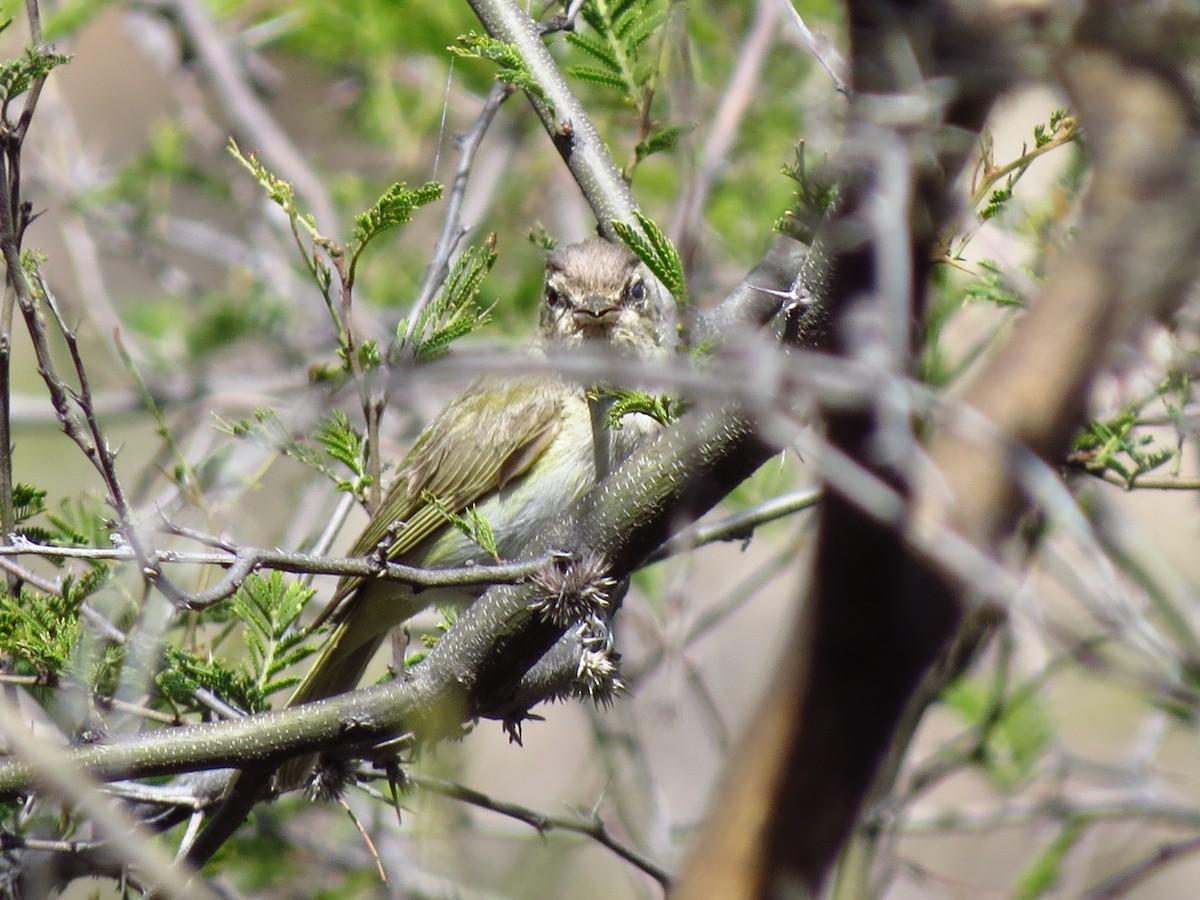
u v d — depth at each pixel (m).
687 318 7.65
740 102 10.94
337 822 11.59
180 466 10.00
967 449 4.66
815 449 5.08
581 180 9.43
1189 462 10.66
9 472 7.85
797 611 4.64
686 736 12.97
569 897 13.77
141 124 19.28
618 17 9.49
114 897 11.46
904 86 5.03
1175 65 4.68
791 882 4.30
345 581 9.38
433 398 13.02
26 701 9.80
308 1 14.02
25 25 13.70
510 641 7.31
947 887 12.44
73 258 13.59
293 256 14.26
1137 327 4.58
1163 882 14.05
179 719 8.18
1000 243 8.44
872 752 4.38
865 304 5.11
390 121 14.13
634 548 7.11
